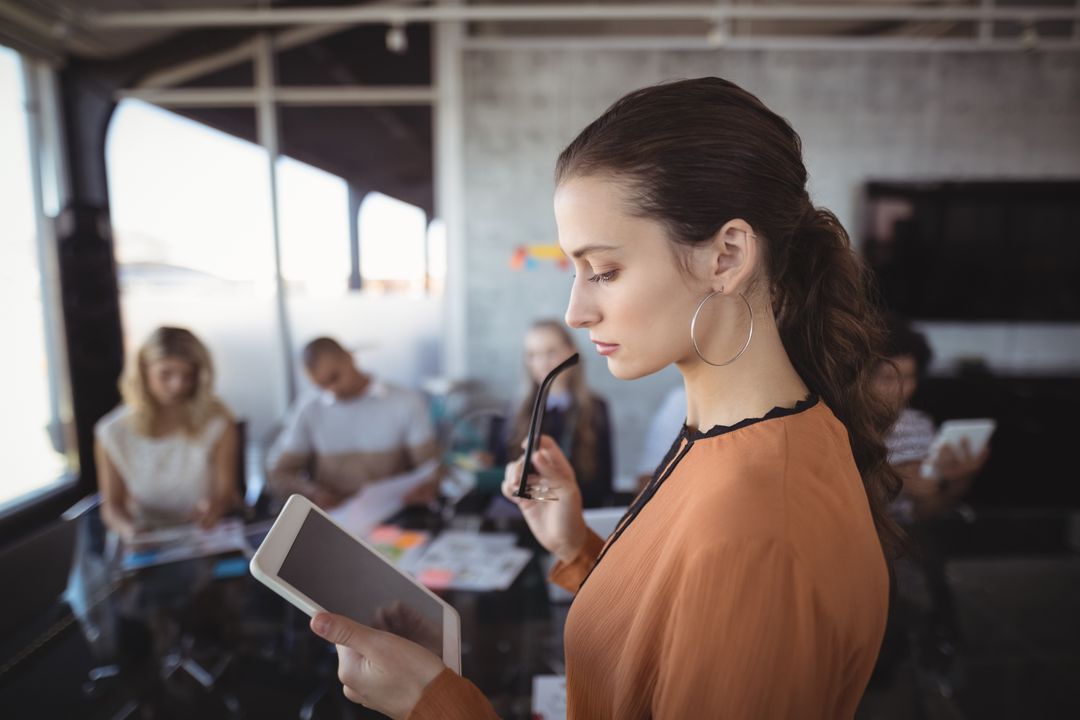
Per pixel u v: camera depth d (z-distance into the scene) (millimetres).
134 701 1037
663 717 387
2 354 3166
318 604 585
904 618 1299
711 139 424
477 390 3957
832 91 3658
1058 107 3648
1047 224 3643
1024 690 1080
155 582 1435
